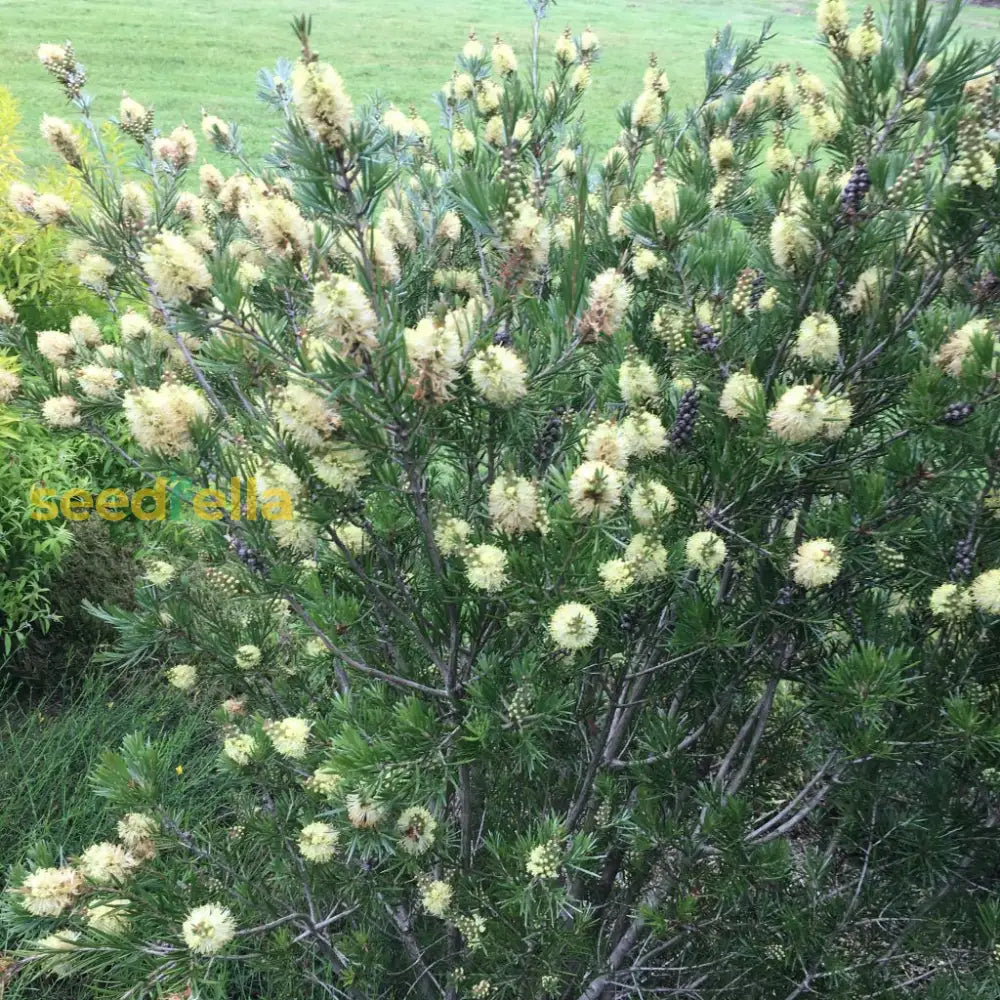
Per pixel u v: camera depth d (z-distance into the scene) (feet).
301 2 43.65
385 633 6.03
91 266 7.30
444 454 5.95
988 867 7.06
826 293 5.48
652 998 7.49
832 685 5.45
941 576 5.71
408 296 7.22
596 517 4.45
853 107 5.99
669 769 6.72
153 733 10.80
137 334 6.83
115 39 34.86
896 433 5.75
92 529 11.85
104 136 12.78
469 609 5.59
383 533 5.55
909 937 7.07
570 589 4.75
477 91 8.66
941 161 5.40
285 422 4.38
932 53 5.50
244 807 8.42
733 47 9.46
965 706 5.39
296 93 3.84
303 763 7.18
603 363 6.08
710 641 5.50
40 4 38.75
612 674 6.86
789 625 6.12
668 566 5.00
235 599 7.13
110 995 6.00
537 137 7.96
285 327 4.98
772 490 5.66
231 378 6.14
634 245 6.78
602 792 6.76
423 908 7.98
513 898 5.58
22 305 12.99
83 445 12.25
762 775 7.97
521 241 4.35
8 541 11.34
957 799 6.84
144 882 6.29
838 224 5.16
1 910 5.93
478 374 4.28
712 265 5.40
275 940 6.60
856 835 7.35
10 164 13.20
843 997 6.64
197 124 27.53
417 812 5.89
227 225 8.29
